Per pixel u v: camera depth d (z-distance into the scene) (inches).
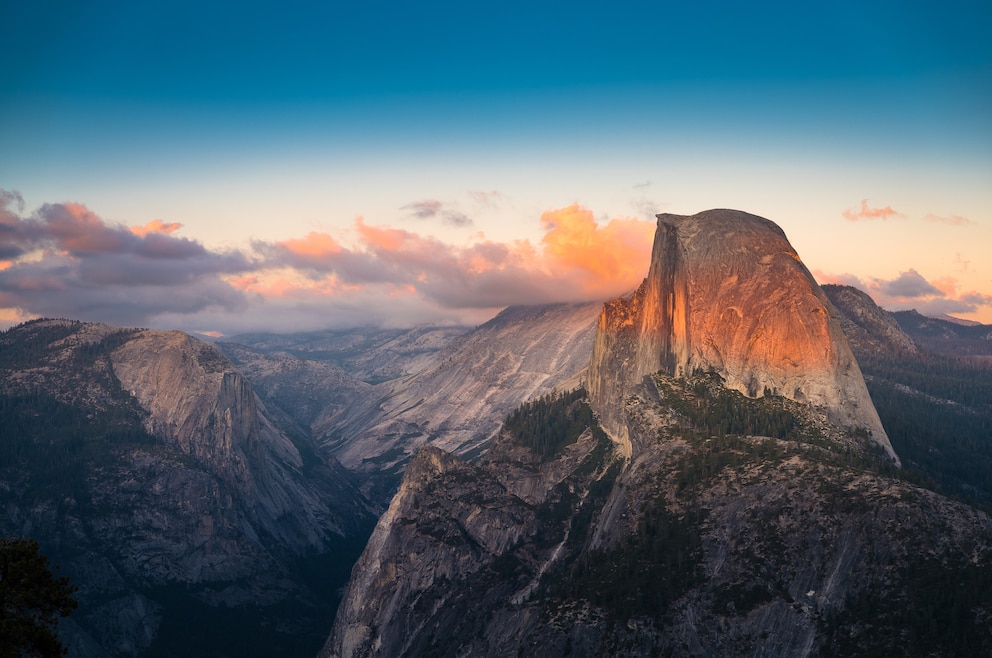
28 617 3708.2
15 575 3713.1
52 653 3715.6
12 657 3518.7
